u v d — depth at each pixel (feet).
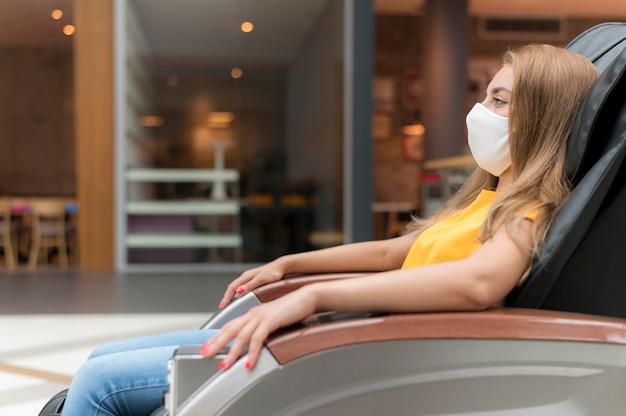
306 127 20.70
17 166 38.86
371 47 19.79
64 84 38.58
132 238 20.70
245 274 4.36
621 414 2.91
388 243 4.42
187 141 20.97
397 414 2.82
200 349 2.84
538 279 3.19
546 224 3.22
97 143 20.27
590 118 3.25
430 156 25.39
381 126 35.55
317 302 2.83
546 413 2.89
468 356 2.81
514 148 3.49
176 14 20.70
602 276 3.36
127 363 3.38
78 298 14.73
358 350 2.75
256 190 21.16
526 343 2.83
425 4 25.66
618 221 3.27
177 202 20.88
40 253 28.63
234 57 20.92
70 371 8.37
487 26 34.94
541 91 3.43
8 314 12.70
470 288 2.93
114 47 20.13
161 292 15.56
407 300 2.89
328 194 20.40
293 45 20.71
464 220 3.82
